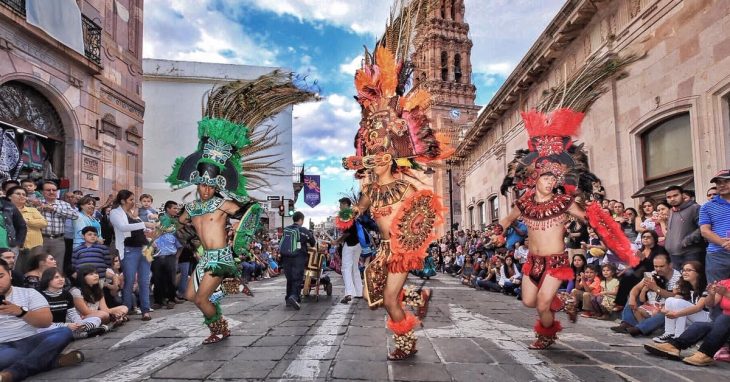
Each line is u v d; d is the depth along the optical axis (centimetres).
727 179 540
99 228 759
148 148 2530
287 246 794
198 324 618
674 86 936
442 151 441
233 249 502
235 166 519
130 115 1472
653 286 573
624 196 1115
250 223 509
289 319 651
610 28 1156
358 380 349
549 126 480
